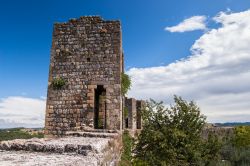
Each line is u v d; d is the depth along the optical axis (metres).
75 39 17.59
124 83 17.89
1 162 4.75
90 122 16.52
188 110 15.16
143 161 14.68
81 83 17.03
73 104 16.88
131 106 29.33
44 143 6.82
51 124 16.83
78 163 4.94
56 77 17.30
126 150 14.91
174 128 14.55
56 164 4.61
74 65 17.30
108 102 16.53
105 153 7.64
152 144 14.98
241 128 25.48
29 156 5.66
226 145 17.16
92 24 17.59
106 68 16.98
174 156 14.10
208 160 14.48
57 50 17.61
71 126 16.64
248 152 15.41
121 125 16.80
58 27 17.88
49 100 17.08
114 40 17.23
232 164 14.79
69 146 6.45
